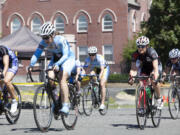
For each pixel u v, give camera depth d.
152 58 19.50
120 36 103.44
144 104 19.38
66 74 18.05
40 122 17.52
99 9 105.19
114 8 103.94
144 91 19.36
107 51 104.69
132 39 105.50
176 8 87.50
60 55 18.38
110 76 94.25
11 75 20.59
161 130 19.27
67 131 18.53
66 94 18.00
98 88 28.31
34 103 17.08
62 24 109.00
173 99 25.06
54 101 18.08
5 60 20.36
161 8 88.44
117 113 29.83
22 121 23.34
